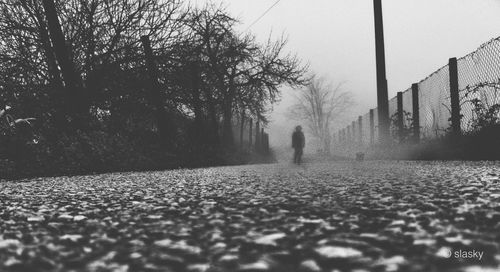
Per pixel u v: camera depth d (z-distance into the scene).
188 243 1.88
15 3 17.31
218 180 6.59
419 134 15.89
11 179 9.72
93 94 18.06
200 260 1.57
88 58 18.17
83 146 13.35
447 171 6.39
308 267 1.40
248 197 3.83
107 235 2.18
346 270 1.36
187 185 5.71
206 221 2.54
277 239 1.87
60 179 8.75
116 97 18.69
